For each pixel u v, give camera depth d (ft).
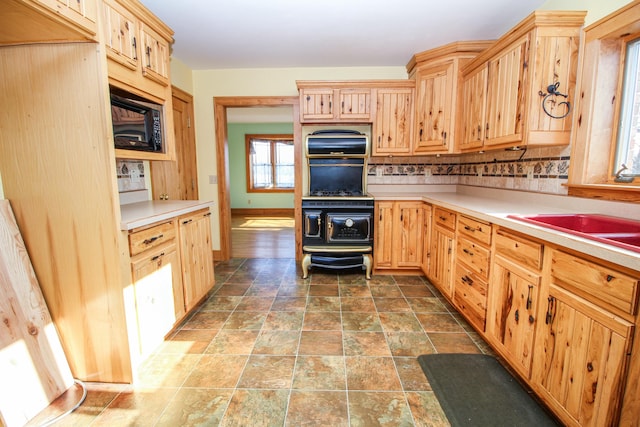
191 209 7.39
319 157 11.09
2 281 4.66
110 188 4.93
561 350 4.18
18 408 4.54
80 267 5.14
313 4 7.16
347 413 4.76
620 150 5.64
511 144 6.88
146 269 5.78
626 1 5.14
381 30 8.54
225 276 10.94
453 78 9.33
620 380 3.29
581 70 5.99
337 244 10.41
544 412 4.74
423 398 5.07
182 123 11.28
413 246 10.55
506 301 5.54
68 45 4.72
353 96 10.68
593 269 3.65
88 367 5.41
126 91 5.75
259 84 11.91
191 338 6.92
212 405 4.94
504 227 5.59
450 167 11.75
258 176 25.89
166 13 7.54
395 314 8.01
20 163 4.94
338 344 6.65
